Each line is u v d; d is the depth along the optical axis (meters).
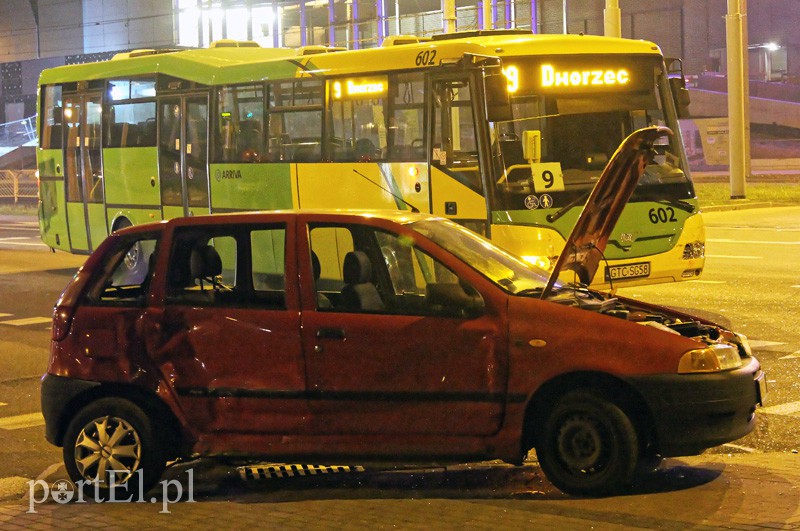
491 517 7.09
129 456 7.95
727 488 7.67
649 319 8.02
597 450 7.41
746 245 24.16
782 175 50.12
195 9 67.12
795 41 68.50
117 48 73.56
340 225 7.98
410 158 15.67
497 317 7.52
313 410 7.73
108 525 7.25
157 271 8.16
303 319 7.76
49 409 8.19
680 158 15.34
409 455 7.64
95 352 8.10
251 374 7.82
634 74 15.35
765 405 10.41
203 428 7.91
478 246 8.30
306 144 17.31
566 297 7.80
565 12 57.31
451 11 33.75
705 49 62.84
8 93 83.25
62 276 22.91
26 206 46.38
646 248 14.73
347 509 7.44
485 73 14.56
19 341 15.45
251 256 8.04
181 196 19.98
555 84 14.95
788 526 6.68
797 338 13.62
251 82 18.28
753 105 63.72
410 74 15.70
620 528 6.75
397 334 7.61
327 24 60.50
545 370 7.39
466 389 7.51
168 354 7.96
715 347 7.48
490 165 14.60
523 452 7.53
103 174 21.94
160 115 20.36
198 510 7.59
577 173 14.74
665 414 7.26
